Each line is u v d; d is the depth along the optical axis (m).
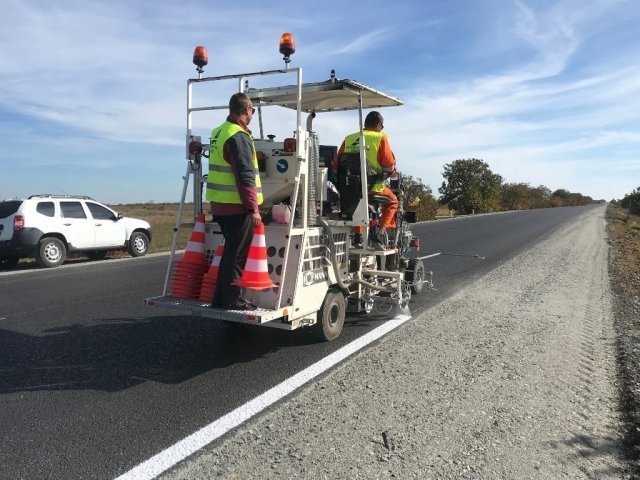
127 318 7.01
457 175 54.09
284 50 5.18
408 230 8.44
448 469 3.19
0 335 6.16
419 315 7.13
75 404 4.18
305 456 3.33
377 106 7.19
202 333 6.29
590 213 47.59
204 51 5.66
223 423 3.82
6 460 3.31
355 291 6.65
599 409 4.12
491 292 8.80
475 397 4.29
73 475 3.14
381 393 4.36
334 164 6.72
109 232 14.02
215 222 5.62
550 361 5.22
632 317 7.24
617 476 3.18
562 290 9.06
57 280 10.28
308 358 5.33
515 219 36.25
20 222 12.16
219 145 4.89
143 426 3.79
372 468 3.19
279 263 5.20
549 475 3.16
